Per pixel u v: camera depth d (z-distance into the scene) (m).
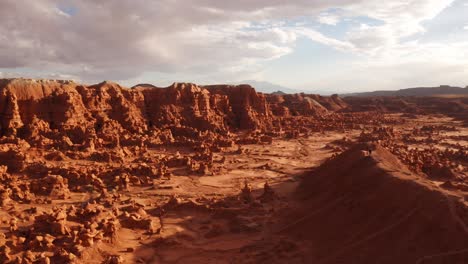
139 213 39.81
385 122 141.50
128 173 53.88
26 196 44.19
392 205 30.50
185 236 35.16
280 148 84.88
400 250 26.25
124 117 91.81
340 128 121.06
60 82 91.19
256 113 122.31
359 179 36.78
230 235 35.22
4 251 28.75
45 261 27.34
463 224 25.73
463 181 52.75
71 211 37.47
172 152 75.75
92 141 71.19
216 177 57.50
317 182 44.81
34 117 78.31
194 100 106.25
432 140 94.19
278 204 42.69
